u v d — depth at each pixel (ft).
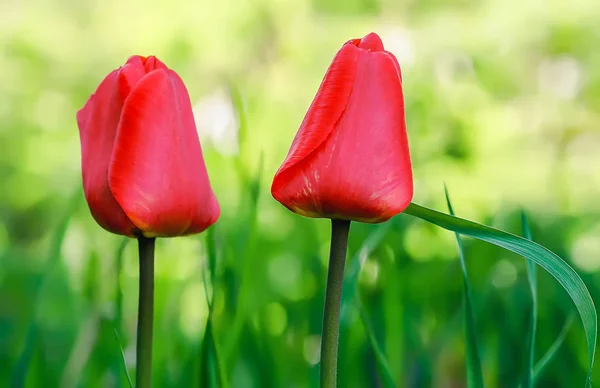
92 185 2.78
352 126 2.66
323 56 11.51
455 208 6.84
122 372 3.24
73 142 10.52
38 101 12.08
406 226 4.98
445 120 7.89
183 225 2.78
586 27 10.08
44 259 6.61
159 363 3.51
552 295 4.12
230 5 12.04
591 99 10.09
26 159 10.32
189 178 2.77
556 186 7.26
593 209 6.79
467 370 2.96
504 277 4.41
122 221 2.78
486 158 7.72
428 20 10.62
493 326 3.97
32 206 10.01
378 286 3.59
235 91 3.57
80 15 13.28
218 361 3.01
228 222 3.77
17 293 5.89
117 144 2.74
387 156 2.67
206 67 11.67
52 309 4.36
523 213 3.00
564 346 3.70
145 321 2.81
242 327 3.38
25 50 12.51
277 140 7.46
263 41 12.04
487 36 10.10
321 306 4.15
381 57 2.67
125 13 12.58
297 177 2.68
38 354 3.49
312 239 4.82
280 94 9.93
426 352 3.75
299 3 12.05
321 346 2.71
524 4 10.20
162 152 2.75
